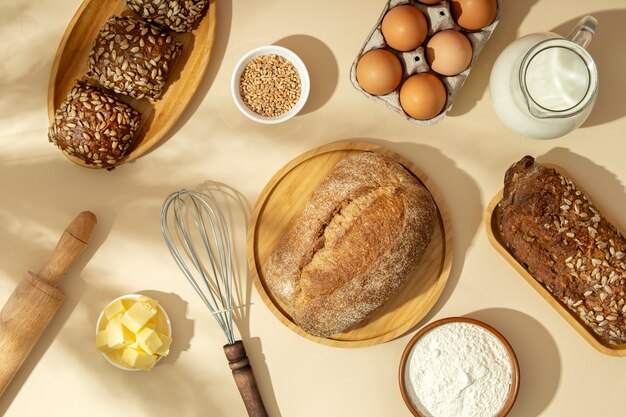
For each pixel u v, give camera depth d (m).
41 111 0.96
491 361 0.90
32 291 0.91
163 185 0.96
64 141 0.91
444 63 0.87
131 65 0.90
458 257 0.94
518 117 0.87
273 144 0.95
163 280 0.95
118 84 0.91
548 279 0.88
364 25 0.95
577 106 0.83
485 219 0.91
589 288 0.87
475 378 0.90
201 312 0.95
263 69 0.92
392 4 0.89
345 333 0.93
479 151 0.94
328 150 0.93
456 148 0.94
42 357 0.96
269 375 0.95
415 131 0.95
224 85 0.96
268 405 0.95
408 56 0.89
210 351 0.95
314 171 0.93
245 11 0.96
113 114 0.90
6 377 0.92
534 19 0.94
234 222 0.95
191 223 0.95
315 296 0.87
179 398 0.96
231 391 0.96
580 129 0.94
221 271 0.93
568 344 0.94
